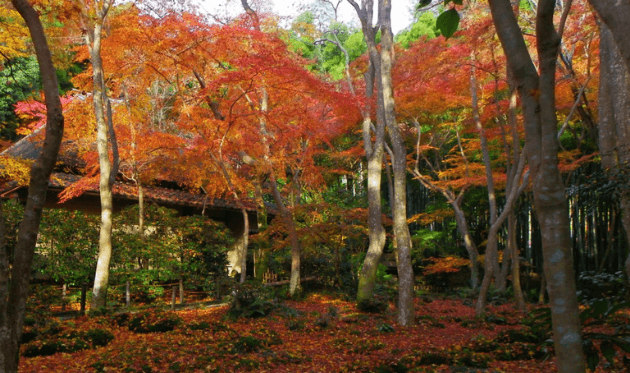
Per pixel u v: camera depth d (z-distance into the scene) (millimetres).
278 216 14516
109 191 10125
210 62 11859
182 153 14578
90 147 13422
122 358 6375
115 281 11766
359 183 22438
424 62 13328
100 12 9977
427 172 22094
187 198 16125
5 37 9727
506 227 20031
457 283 21109
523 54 2854
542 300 15383
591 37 12266
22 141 16188
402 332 9266
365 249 19531
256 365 6375
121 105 13219
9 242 10141
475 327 10094
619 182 9391
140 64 11297
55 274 11203
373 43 12742
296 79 10844
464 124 17312
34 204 3422
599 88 10570
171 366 6094
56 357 6680
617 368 5562
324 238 14922
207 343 7695
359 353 7473
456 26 2805
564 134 17469
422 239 19625
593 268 16094
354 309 12156
